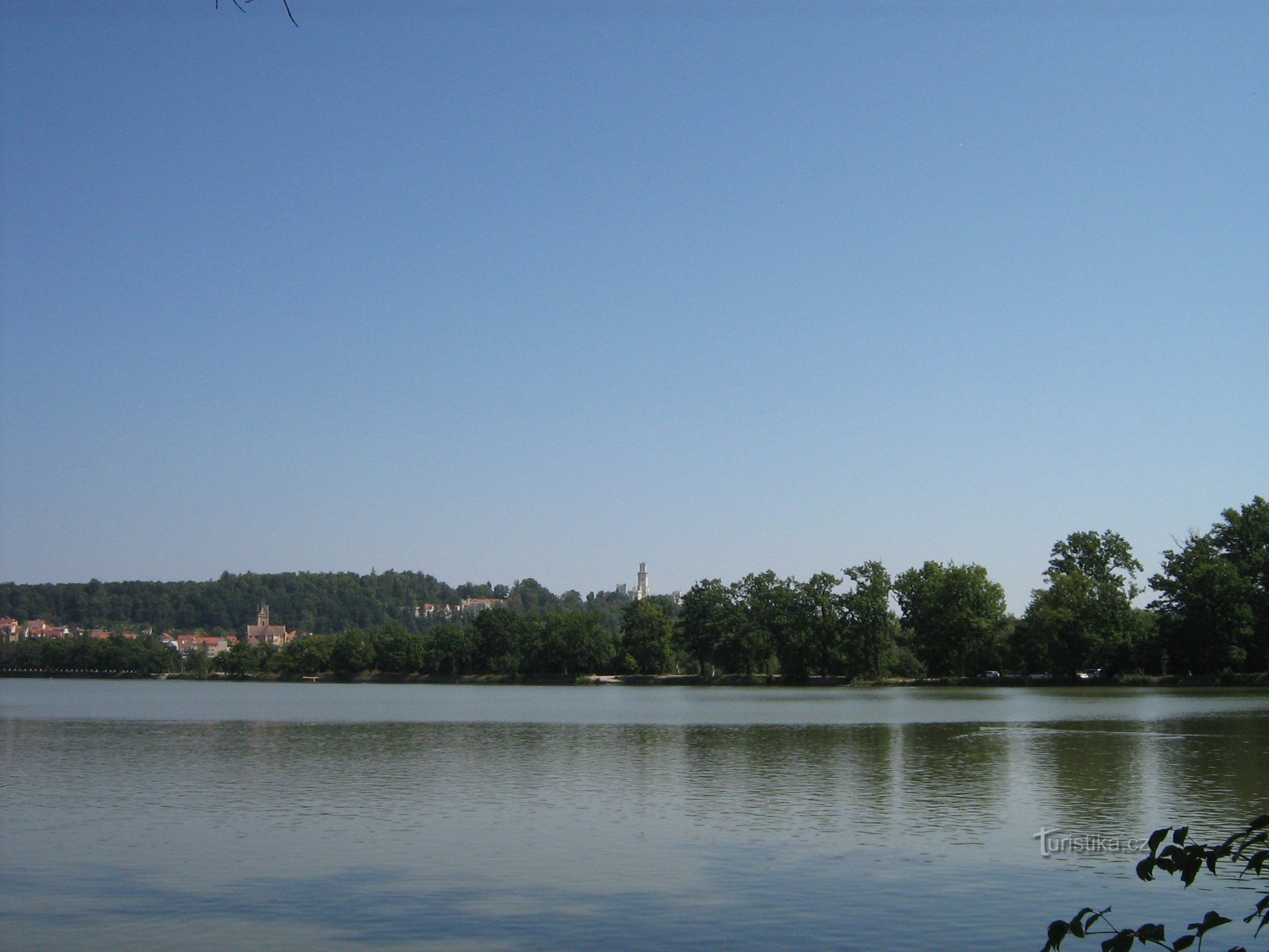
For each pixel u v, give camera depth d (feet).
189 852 109.70
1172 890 92.38
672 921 84.02
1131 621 506.89
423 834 119.65
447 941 79.36
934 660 554.46
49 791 154.40
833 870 100.73
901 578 573.33
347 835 118.93
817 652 613.11
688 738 245.24
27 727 296.30
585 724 301.63
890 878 97.45
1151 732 246.27
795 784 160.56
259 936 80.64
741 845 112.16
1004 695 460.14
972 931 81.10
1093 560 526.57
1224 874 97.76
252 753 214.48
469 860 105.40
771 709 379.14
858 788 155.22
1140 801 139.64
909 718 309.63
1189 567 481.05
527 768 183.83
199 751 217.36
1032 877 97.40
